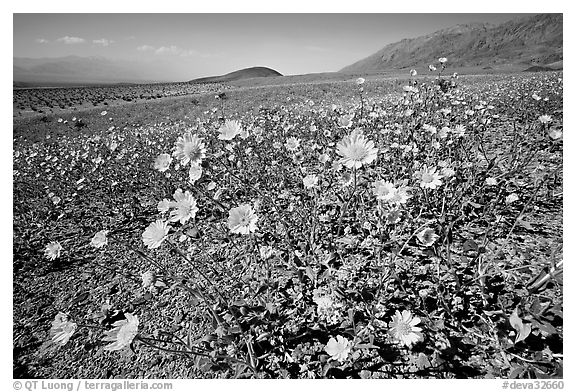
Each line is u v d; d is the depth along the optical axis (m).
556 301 2.28
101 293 3.34
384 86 25.67
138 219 4.84
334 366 2.15
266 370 2.29
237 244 3.49
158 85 75.44
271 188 4.54
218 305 2.72
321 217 3.50
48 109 34.06
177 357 2.49
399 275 2.73
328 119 8.04
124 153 8.36
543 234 3.00
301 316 2.60
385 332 2.35
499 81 19.27
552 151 4.72
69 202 5.94
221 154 4.54
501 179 3.79
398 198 2.70
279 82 59.06
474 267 2.64
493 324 2.17
